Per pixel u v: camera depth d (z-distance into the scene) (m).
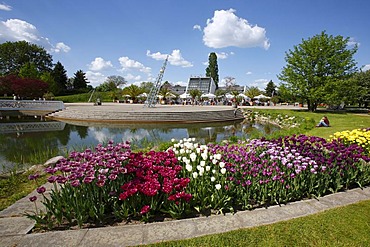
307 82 22.77
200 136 12.46
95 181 3.11
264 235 2.66
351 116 17.58
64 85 56.84
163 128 15.59
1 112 23.61
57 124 16.81
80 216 2.75
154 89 29.19
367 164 4.42
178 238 2.60
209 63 63.69
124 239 2.57
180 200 3.06
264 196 3.38
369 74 29.08
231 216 3.08
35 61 56.00
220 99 50.62
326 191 3.90
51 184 4.29
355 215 3.08
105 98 52.19
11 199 3.72
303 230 2.75
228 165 3.77
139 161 3.71
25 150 8.55
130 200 3.06
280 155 4.11
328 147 4.77
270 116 21.09
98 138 11.38
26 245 2.44
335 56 22.28
